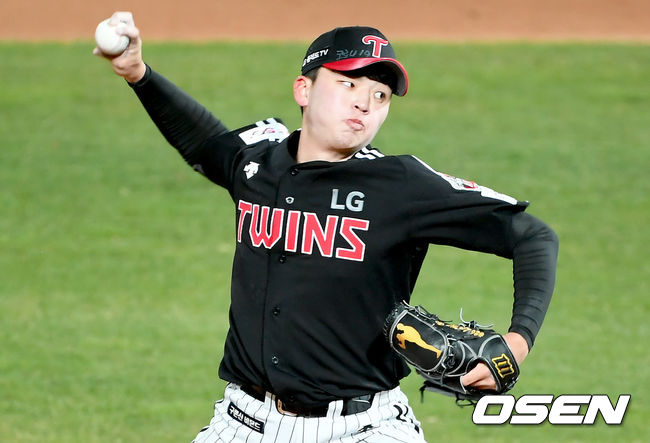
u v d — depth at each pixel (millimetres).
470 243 12633
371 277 12781
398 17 78938
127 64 14664
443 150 51688
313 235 12867
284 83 61344
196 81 61250
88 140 52500
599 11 79562
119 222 42188
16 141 52000
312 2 82000
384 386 13312
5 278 36000
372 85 12898
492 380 11953
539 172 49094
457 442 23969
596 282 36656
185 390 26891
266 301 13133
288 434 13180
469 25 76875
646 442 24125
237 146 14539
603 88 61812
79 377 27625
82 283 35625
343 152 13242
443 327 12203
